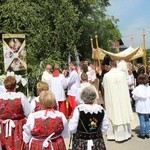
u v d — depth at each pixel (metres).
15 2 20.11
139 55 20.61
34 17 19.91
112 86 10.10
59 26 21.06
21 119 6.97
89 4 30.53
